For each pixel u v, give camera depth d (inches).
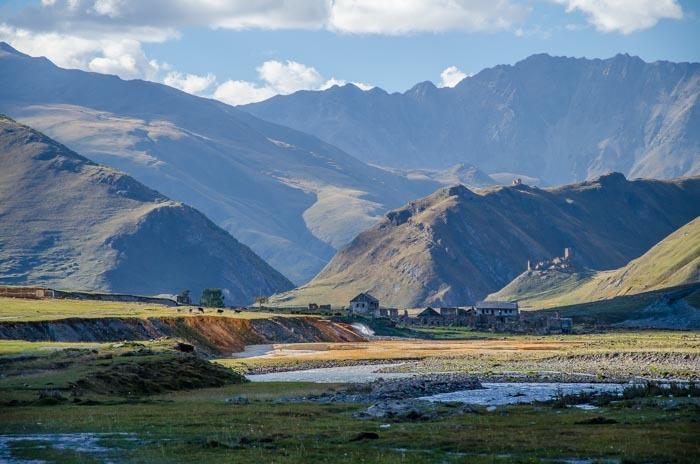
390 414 4121.6
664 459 2886.3
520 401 4995.1
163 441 3341.5
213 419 3964.1
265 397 5246.1
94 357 6127.0
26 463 2935.5
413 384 5782.5
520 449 3122.5
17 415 4040.4
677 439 3230.8
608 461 2876.5
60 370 5615.2
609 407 4333.2
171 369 5969.5
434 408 4377.5
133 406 4520.2
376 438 3388.3
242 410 4350.4
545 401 4776.1
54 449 3171.8
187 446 3213.6
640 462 2859.3
